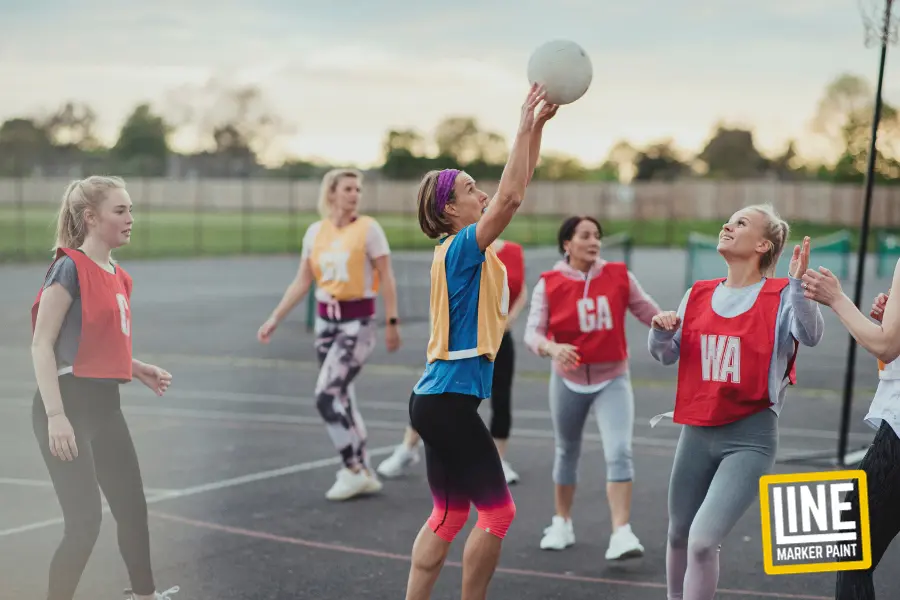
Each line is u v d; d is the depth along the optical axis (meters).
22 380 12.29
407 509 6.86
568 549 5.99
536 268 26.30
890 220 55.53
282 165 73.75
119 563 5.60
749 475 4.13
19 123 78.19
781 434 9.37
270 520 6.56
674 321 4.34
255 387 11.80
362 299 7.08
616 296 5.80
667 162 82.56
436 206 4.23
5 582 5.27
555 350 5.46
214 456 8.41
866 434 9.37
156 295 23.00
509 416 7.46
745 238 4.25
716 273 27.23
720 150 80.94
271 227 55.44
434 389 4.07
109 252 4.48
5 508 6.78
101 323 4.25
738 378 4.15
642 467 8.02
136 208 68.25
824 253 28.69
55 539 6.08
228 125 81.75
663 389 11.64
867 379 12.79
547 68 3.89
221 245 42.81
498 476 4.09
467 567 4.09
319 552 5.89
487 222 3.93
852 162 63.75
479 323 4.05
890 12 7.26
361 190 7.15
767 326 4.15
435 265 4.11
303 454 8.52
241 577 5.43
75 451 4.11
